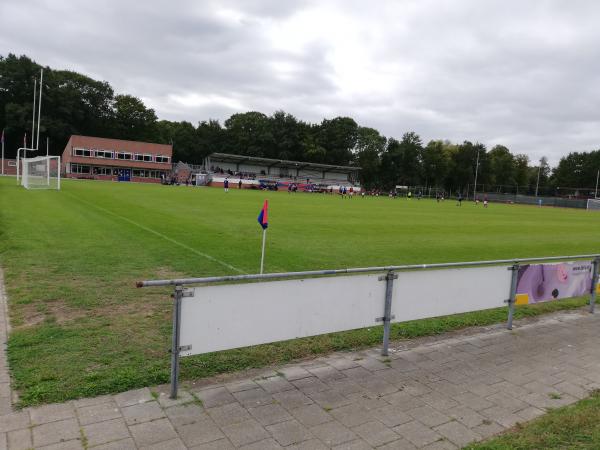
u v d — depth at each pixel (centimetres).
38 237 1172
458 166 10762
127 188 4150
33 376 403
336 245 1345
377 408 387
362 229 1845
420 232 1864
